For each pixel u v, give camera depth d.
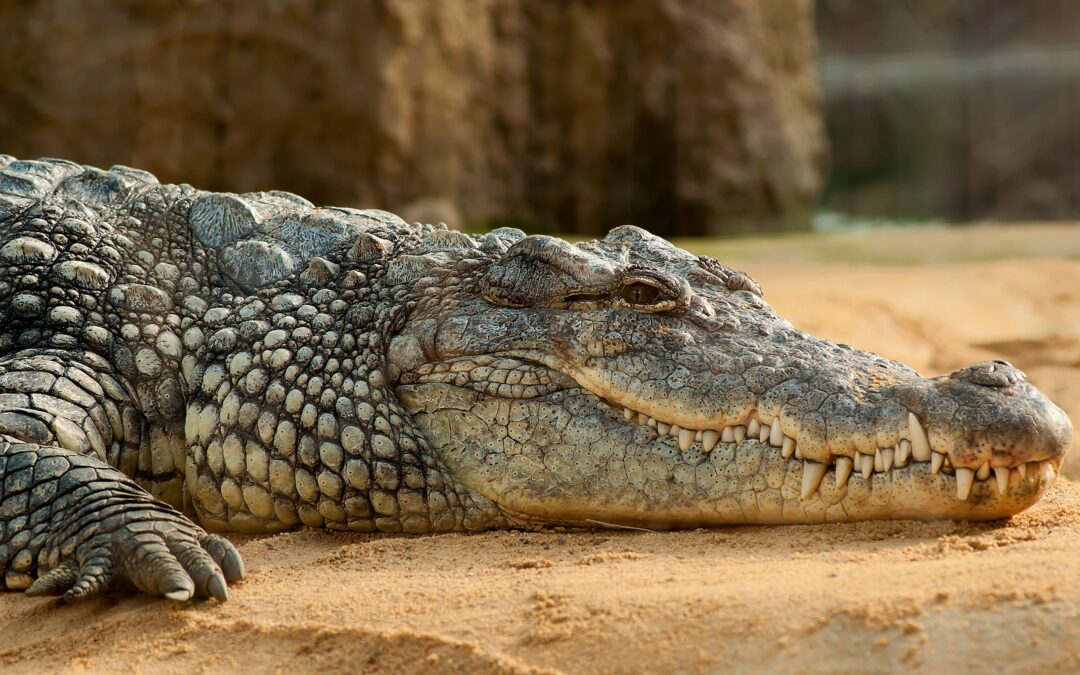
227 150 57.34
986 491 13.40
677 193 68.50
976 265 42.00
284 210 18.84
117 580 13.09
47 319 16.84
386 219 18.94
